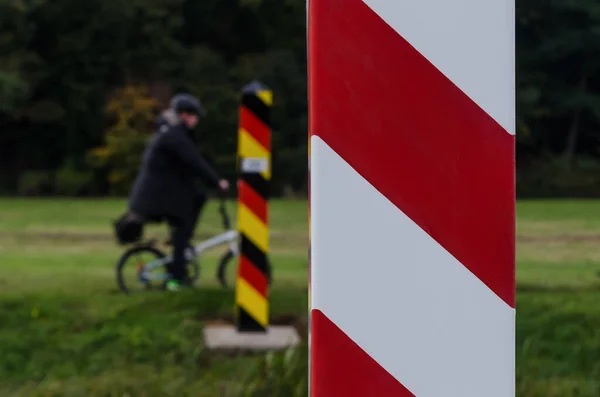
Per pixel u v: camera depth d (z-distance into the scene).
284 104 111.25
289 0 114.75
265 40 117.12
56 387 13.38
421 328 3.49
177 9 112.88
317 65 3.48
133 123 105.56
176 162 25.53
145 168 25.69
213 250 41.78
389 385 3.48
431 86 3.49
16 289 26.08
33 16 109.12
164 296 22.03
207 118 110.31
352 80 3.48
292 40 115.75
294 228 51.88
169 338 16.70
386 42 3.49
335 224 3.48
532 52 113.69
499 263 3.50
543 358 15.45
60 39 109.69
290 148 111.12
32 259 36.25
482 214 3.50
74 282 28.36
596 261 35.81
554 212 65.31
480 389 3.51
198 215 26.19
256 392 12.34
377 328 3.48
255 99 19.05
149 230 50.06
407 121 3.49
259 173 18.86
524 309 20.11
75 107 111.06
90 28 110.06
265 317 18.62
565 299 22.02
